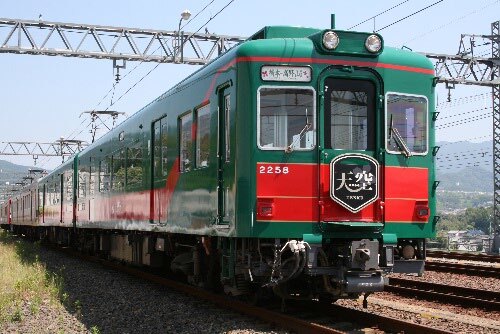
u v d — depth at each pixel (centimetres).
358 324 860
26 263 1878
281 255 857
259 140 853
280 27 941
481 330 830
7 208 5466
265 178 850
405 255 914
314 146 863
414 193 899
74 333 839
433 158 920
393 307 1003
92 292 1238
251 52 865
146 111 1399
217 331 827
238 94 869
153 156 1341
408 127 909
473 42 3141
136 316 956
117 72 2694
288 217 848
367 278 841
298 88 866
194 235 1151
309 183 857
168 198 1206
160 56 2705
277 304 1012
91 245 2198
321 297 1005
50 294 1169
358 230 867
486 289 1282
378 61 896
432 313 950
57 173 2828
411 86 915
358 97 893
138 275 1545
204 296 1105
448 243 3081
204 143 1011
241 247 898
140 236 1527
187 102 1101
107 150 1834
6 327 879
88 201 2109
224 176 919
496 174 3278
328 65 877
